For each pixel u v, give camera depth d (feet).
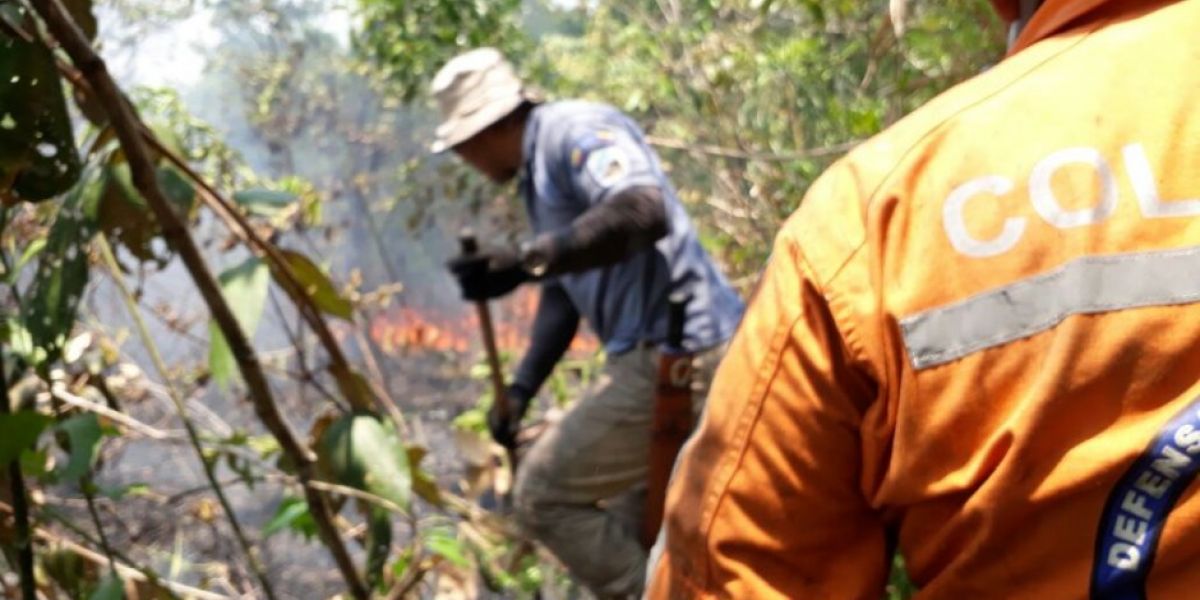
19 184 4.11
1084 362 2.49
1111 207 2.54
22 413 4.45
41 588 6.04
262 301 5.04
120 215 4.79
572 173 8.26
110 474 12.30
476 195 15.48
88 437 4.85
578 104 8.71
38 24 4.45
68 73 4.65
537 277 7.79
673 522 3.18
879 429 2.81
